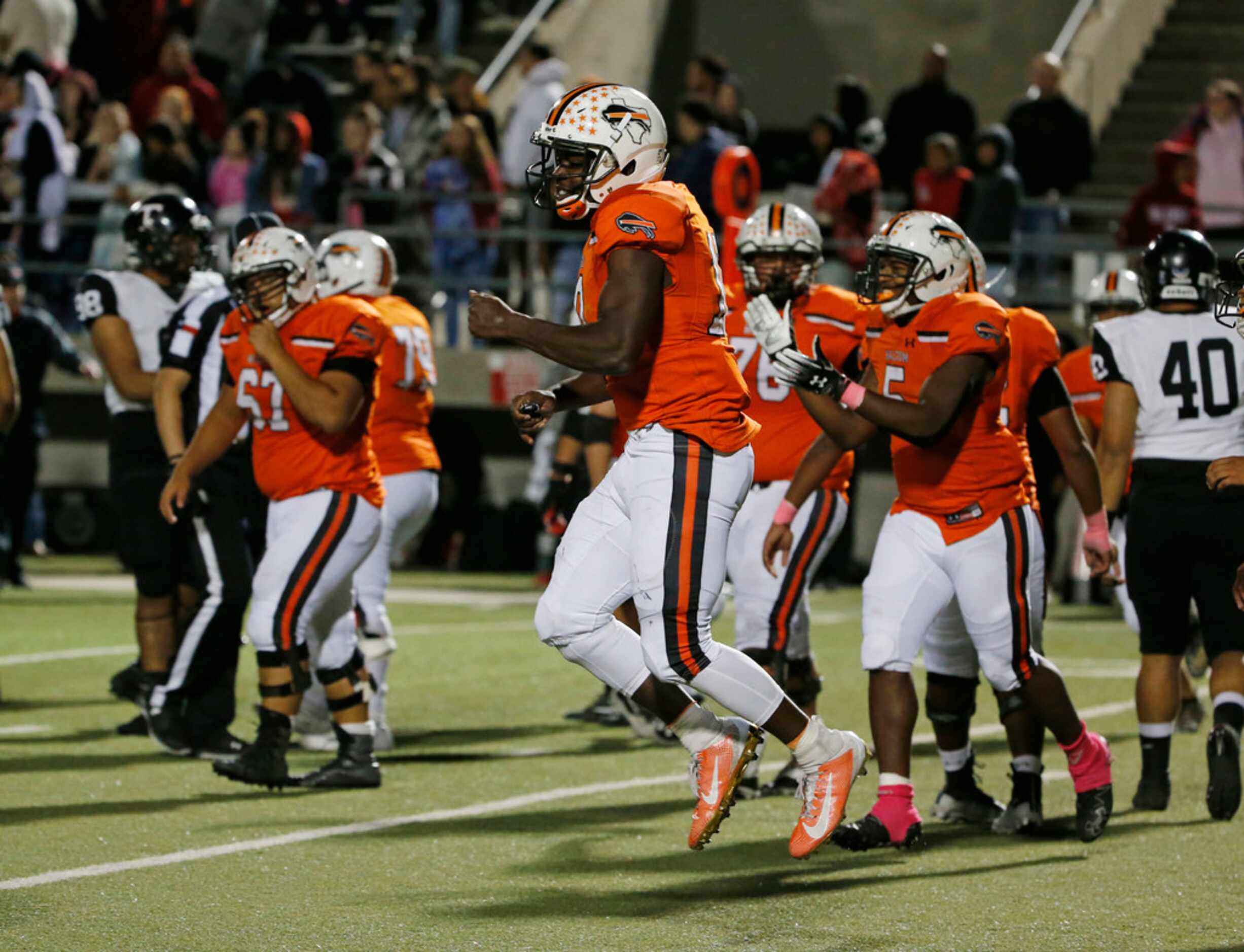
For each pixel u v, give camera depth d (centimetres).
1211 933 1641
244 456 2564
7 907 1680
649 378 1753
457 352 5578
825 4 7125
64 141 6128
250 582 2561
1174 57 6956
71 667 3356
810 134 6328
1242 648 2138
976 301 1916
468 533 5484
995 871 1894
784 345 1844
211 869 1847
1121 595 2839
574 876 1845
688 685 1781
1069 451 2112
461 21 7269
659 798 2291
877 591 1978
